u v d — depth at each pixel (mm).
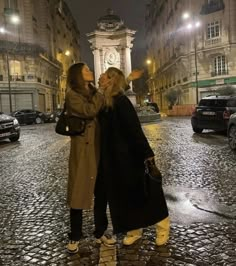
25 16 45562
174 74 56031
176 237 3980
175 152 10430
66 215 4953
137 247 3742
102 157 3496
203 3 43281
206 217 4645
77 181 3516
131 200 3488
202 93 44406
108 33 35844
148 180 3508
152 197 3564
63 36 70625
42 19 51594
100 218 3703
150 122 28344
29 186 6844
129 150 3449
